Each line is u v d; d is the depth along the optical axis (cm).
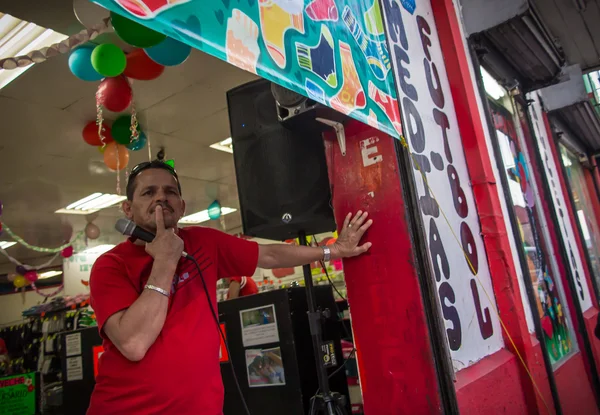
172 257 112
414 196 175
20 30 317
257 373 227
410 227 170
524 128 383
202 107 482
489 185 252
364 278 175
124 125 412
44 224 813
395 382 162
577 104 457
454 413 153
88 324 600
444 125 241
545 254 344
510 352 231
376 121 161
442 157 226
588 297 439
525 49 337
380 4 198
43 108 425
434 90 242
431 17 271
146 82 412
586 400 316
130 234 118
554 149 464
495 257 242
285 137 190
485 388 187
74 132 483
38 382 426
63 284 956
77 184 644
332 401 175
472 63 292
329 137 189
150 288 107
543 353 251
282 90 177
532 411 221
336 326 251
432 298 164
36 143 498
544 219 366
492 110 313
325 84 132
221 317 244
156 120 495
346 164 184
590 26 400
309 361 224
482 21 294
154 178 130
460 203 232
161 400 107
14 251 946
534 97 443
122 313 107
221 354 242
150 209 126
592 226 627
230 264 149
